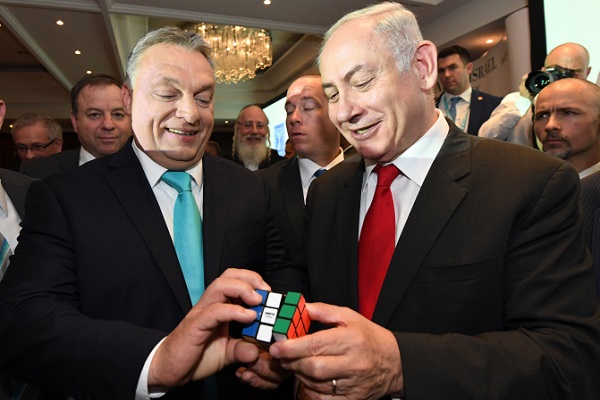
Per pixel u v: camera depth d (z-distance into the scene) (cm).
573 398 74
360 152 98
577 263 85
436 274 89
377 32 91
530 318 81
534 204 88
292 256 173
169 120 101
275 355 65
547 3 373
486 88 530
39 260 94
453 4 508
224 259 107
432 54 95
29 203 102
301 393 89
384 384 71
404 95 93
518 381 72
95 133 221
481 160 97
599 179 127
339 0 490
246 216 115
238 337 107
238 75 638
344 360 66
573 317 80
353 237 106
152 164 105
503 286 88
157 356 78
